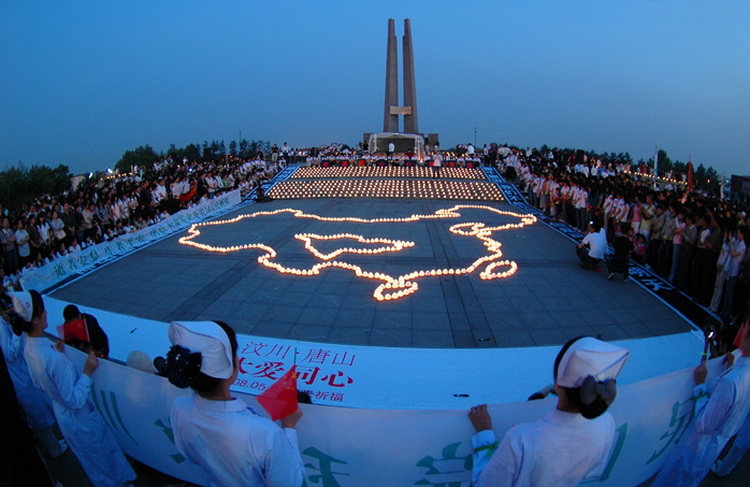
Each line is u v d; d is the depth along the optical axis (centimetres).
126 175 4097
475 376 885
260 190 3388
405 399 812
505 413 463
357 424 473
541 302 1281
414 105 5994
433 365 921
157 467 595
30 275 1424
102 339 651
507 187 3688
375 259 1758
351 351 974
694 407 550
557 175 2716
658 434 539
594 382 312
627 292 1359
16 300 497
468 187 3659
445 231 2291
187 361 337
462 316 1186
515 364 925
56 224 1798
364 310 1233
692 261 1328
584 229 2270
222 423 352
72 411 535
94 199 2286
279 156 5131
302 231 2302
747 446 592
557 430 337
